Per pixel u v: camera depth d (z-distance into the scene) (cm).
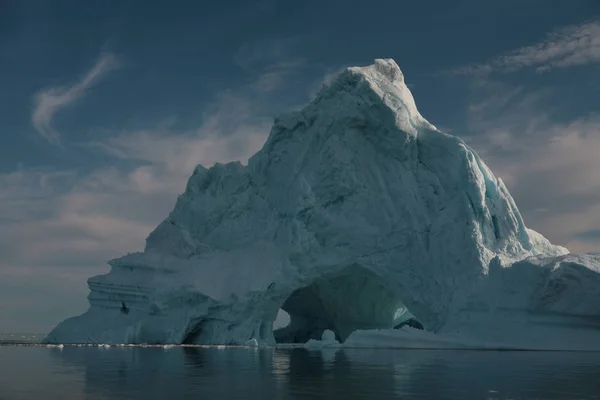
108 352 3706
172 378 1966
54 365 2552
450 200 5431
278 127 6000
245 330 5178
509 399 1474
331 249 5488
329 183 5575
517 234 5419
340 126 5678
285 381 1870
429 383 1825
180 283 5212
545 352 3975
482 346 4428
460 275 5072
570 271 4312
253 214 5781
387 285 5491
